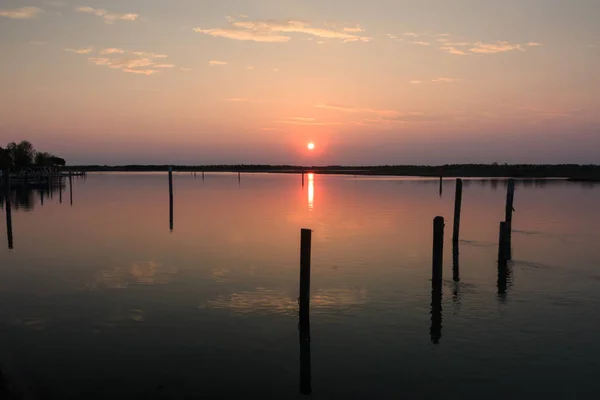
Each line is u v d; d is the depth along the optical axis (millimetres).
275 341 13102
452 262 22766
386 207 50000
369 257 23734
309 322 14477
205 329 13906
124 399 10102
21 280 19234
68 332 13602
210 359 12000
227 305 16062
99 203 55188
